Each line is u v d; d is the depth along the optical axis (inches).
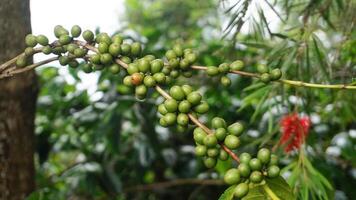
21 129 34.7
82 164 53.6
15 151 34.3
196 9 70.4
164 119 21.5
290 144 33.9
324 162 40.3
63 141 56.7
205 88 50.7
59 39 23.4
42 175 54.1
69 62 24.0
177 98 21.3
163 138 57.7
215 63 46.0
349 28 33.3
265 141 35.3
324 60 35.2
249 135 47.8
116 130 48.1
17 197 34.4
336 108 39.3
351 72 34.6
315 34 35.0
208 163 20.6
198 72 48.9
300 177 31.8
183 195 56.8
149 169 55.9
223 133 20.3
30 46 23.6
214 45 48.0
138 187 53.1
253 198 20.3
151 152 51.4
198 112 21.5
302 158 32.4
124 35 46.5
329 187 31.3
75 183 51.6
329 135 44.9
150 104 49.1
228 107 50.6
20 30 31.3
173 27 75.3
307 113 35.6
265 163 20.0
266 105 37.8
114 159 55.6
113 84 49.1
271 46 37.5
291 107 39.6
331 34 39.8
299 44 33.6
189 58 24.0
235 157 20.2
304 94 35.2
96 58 23.3
